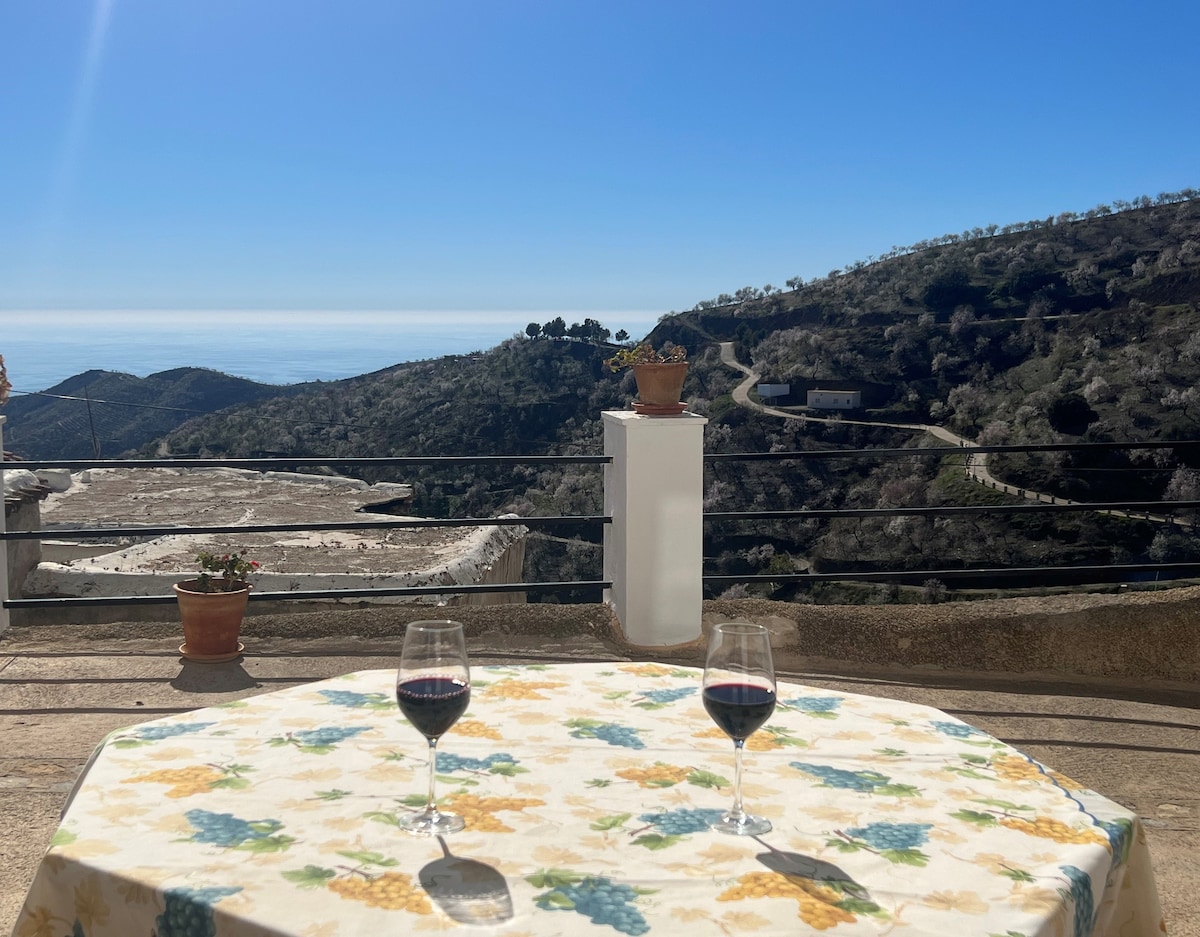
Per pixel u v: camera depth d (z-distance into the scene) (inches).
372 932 34.3
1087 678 154.3
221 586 154.9
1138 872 46.9
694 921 35.6
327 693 65.6
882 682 150.6
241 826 43.4
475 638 165.8
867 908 36.9
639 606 161.3
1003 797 49.2
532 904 36.6
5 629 164.7
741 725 44.8
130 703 133.5
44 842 89.7
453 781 49.6
